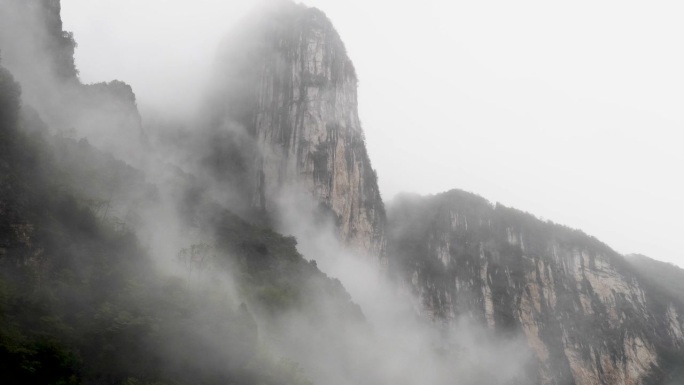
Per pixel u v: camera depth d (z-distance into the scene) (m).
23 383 28.52
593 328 169.00
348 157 141.50
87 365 32.81
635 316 169.50
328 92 145.25
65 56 67.62
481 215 196.25
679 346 166.62
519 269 181.25
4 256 35.66
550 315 173.00
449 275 175.75
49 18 66.69
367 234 137.25
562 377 159.75
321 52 151.12
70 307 36.25
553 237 191.75
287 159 133.62
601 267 184.00
